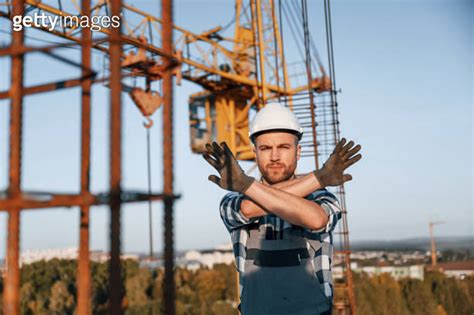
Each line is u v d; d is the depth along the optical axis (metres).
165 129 2.10
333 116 13.46
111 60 1.88
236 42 26.00
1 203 1.74
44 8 15.08
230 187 2.63
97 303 44.34
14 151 1.95
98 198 1.83
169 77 2.15
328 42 13.72
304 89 24.48
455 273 88.94
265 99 18.77
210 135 28.00
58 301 67.19
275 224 2.96
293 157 3.05
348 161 2.70
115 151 1.85
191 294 89.38
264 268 2.93
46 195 1.76
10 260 1.95
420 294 83.75
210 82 26.02
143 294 70.12
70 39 15.84
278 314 2.84
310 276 2.87
